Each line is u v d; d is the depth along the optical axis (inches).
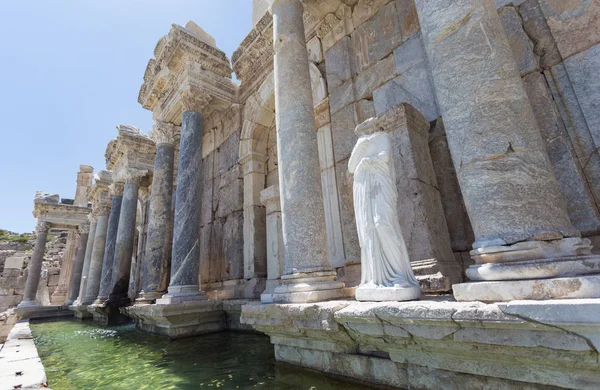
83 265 743.7
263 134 394.9
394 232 131.6
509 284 92.2
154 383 153.9
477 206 109.5
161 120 422.3
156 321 294.2
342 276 240.5
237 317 300.7
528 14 176.1
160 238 384.8
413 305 102.9
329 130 277.7
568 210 148.7
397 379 116.7
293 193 181.6
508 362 91.2
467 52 121.7
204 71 379.6
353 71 271.6
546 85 164.7
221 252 395.9
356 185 144.2
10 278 946.1
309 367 149.6
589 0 158.4
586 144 149.9
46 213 772.6
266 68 381.4
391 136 194.2
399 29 245.3
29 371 149.4
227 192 408.2
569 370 82.1
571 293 81.7
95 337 327.3
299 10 233.0
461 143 117.0
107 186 661.3
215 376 156.6
